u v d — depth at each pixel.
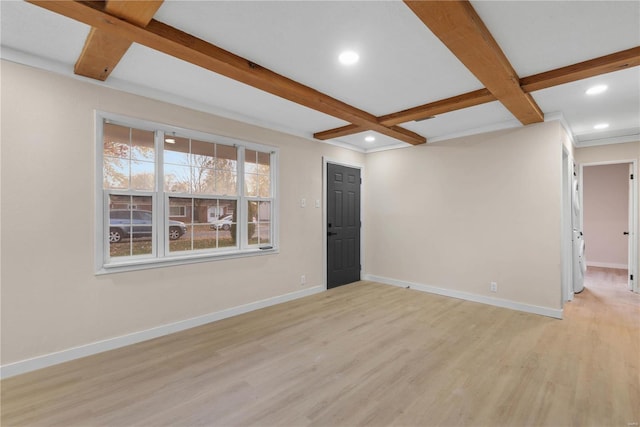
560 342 2.80
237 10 1.76
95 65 2.31
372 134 4.46
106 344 2.62
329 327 3.18
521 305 3.71
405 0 1.54
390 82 2.72
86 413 1.82
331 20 1.86
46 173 2.35
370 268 5.38
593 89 2.82
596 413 1.82
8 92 2.20
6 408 1.86
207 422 1.75
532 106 2.99
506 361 2.46
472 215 4.14
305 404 1.92
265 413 1.83
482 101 2.96
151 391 2.04
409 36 2.03
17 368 2.22
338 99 3.10
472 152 4.14
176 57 2.13
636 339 2.86
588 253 6.63
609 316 3.49
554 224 3.48
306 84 2.76
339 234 4.96
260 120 3.80
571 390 2.05
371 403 1.93
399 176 4.97
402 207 4.92
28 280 2.28
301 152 4.35
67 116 2.44
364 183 5.42
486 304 3.97
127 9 1.63
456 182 4.29
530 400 1.95
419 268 4.70
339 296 4.35
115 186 2.74
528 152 3.66
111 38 1.95
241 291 3.61
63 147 2.43
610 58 2.22
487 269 3.99
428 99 3.11
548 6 1.71
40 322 2.32
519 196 3.74
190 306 3.17
